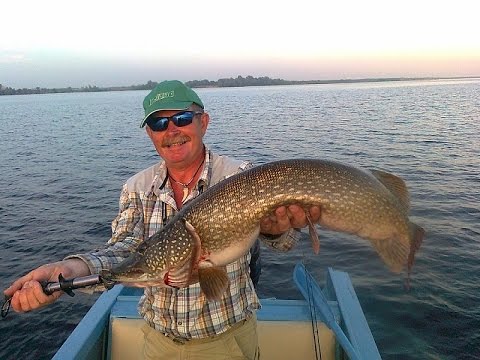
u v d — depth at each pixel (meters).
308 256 3.56
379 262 3.38
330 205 1.13
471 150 8.29
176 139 1.17
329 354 1.51
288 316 1.55
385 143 9.58
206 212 1.14
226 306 1.16
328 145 9.62
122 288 1.71
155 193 1.24
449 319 2.63
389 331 2.54
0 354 2.74
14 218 5.26
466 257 3.38
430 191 5.30
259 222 1.15
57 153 10.55
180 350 1.18
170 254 1.13
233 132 13.12
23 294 0.93
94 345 1.45
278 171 1.15
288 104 27.50
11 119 22.98
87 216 5.28
